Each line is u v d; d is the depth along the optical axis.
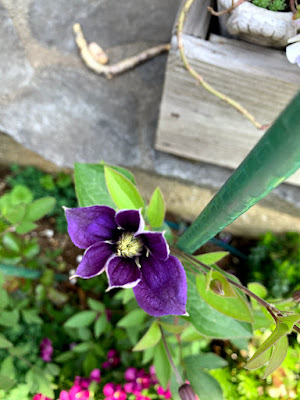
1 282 0.27
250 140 0.29
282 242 0.42
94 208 0.14
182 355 0.27
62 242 0.47
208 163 0.36
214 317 0.20
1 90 0.37
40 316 0.41
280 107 0.25
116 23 0.37
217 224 0.16
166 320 0.23
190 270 0.19
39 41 0.37
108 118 0.37
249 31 0.21
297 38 0.18
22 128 0.38
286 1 0.21
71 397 0.33
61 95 0.37
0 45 0.37
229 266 0.45
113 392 0.33
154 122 0.36
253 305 0.22
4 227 0.34
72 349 0.37
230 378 0.35
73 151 0.38
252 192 0.12
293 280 0.38
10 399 0.31
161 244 0.14
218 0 0.22
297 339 0.35
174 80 0.26
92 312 0.33
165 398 0.32
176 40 0.23
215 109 0.27
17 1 0.37
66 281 0.44
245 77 0.23
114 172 0.16
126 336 0.36
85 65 0.37
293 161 0.09
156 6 0.37
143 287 0.15
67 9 0.37
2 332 0.37
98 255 0.15
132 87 0.37
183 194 0.41
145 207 0.20
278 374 0.34
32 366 0.32
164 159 0.37
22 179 0.46
